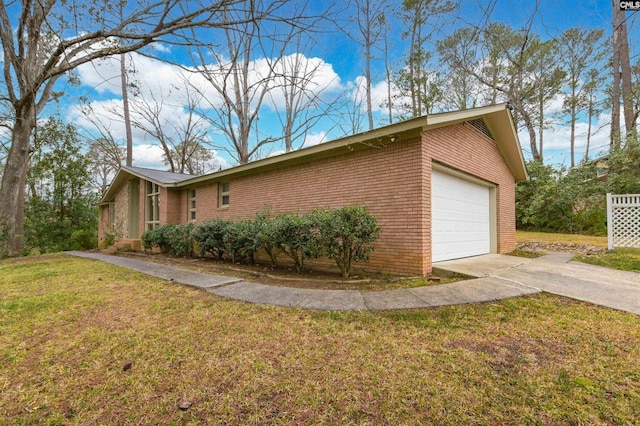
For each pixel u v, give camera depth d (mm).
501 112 7512
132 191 14484
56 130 15781
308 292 4660
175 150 22547
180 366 2469
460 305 3854
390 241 5934
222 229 7875
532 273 5633
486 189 8961
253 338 2988
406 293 4426
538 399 1964
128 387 2184
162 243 10398
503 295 4215
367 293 4523
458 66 17844
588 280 5078
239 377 2287
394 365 2424
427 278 5273
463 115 6070
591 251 8383
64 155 16141
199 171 27891
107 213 16844
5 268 7652
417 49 17969
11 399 2061
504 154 9445
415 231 5582
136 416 1873
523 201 14625
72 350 2783
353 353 2641
